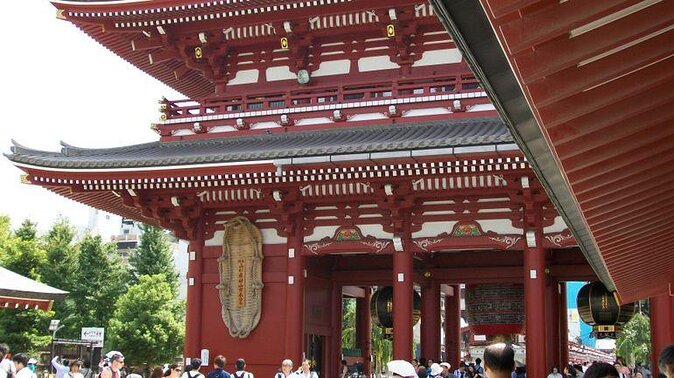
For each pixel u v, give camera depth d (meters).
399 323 25.47
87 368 21.25
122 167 25.78
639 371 31.55
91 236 70.50
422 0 27.52
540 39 4.69
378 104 28.33
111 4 28.88
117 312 63.50
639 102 6.18
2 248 58.66
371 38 29.88
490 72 5.12
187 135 30.81
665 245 13.39
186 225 28.36
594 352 66.19
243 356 27.19
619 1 4.60
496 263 30.80
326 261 30.89
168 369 15.91
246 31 30.34
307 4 28.00
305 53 30.27
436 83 27.81
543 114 5.99
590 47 5.02
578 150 6.99
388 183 25.17
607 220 10.65
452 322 36.47
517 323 30.77
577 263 30.23
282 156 24.05
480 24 4.48
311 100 29.44
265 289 27.44
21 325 55.00
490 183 24.70
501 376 6.00
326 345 30.30
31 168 26.55
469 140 22.11
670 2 4.84
